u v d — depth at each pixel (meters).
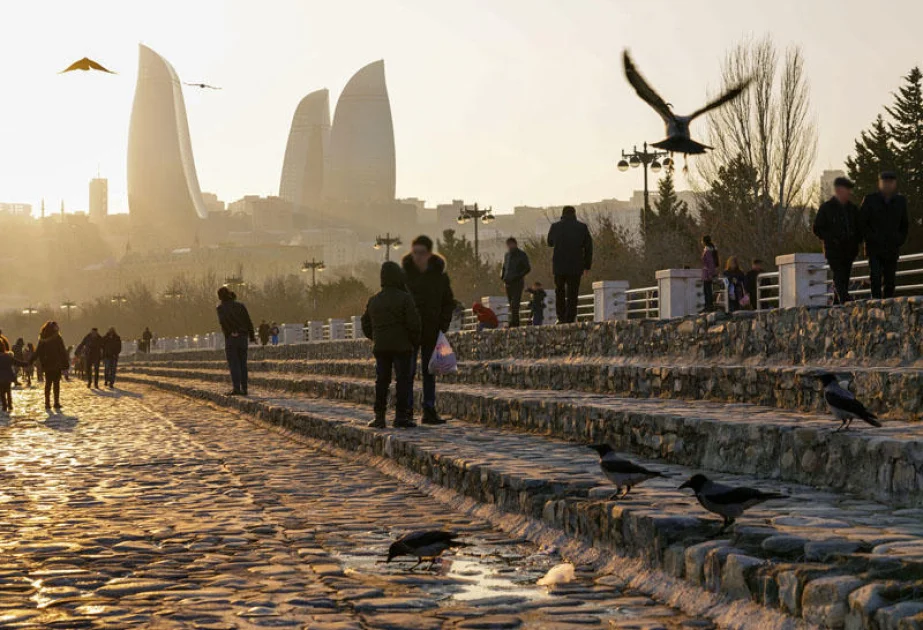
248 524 8.38
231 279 121.88
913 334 11.50
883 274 14.92
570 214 22.31
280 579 6.20
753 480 8.16
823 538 5.24
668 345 17.20
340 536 7.80
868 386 10.07
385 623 5.05
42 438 18.25
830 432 7.62
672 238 53.62
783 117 45.56
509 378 20.16
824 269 17.08
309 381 27.48
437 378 23.66
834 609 4.36
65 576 6.30
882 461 6.96
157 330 191.75
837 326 12.91
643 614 5.29
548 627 5.00
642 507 6.46
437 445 11.51
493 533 7.96
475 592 5.83
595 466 9.13
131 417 24.42
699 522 5.94
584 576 6.29
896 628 3.92
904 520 5.96
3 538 7.72
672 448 9.80
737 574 5.08
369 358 34.75
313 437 17.05
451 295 15.26
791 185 45.72
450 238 104.75
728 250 46.38
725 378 12.77
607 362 18.91
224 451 15.55
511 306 26.45
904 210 14.66
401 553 6.51
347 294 121.88
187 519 8.70
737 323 15.25
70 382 55.88
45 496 10.31
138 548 7.28
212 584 6.07
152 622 5.11
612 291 23.45
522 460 9.70
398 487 10.98
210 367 54.50
